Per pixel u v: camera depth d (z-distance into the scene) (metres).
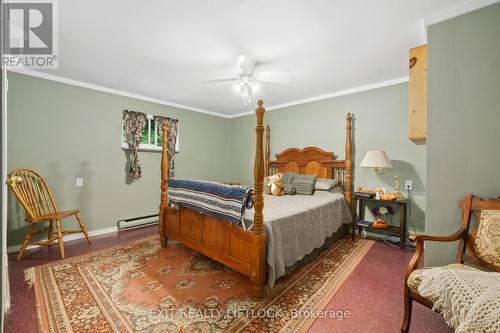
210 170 5.25
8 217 2.85
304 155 4.19
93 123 3.55
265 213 2.27
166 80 3.34
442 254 1.82
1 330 0.55
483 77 1.66
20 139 2.96
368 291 2.01
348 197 3.58
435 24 1.84
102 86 3.61
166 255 2.75
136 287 2.04
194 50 2.46
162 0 1.71
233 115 5.61
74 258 2.65
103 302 1.83
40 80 3.09
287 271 2.24
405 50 2.46
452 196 1.77
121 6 1.77
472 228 1.70
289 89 3.73
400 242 3.02
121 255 2.75
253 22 1.98
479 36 1.67
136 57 2.62
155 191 4.28
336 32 2.12
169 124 4.40
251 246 1.92
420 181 3.17
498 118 1.61
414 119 1.98
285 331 1.53
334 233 3.27
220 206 2.15
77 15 1.87
